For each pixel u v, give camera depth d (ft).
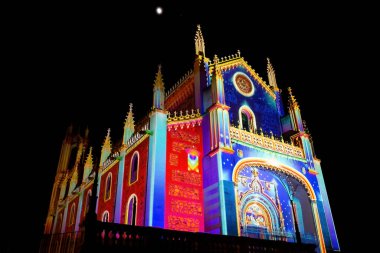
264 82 107.24
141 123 86.74
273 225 84.12
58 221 148.15
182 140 80.48
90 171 126.93
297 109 102.83
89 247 39.63
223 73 96.22
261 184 87.66
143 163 77.00
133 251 42.96
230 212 69.05
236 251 52.08
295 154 92.17
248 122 96.22
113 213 86.99
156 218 65.92
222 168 73.31
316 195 88.43
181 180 75.72
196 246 48.57
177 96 104.63
